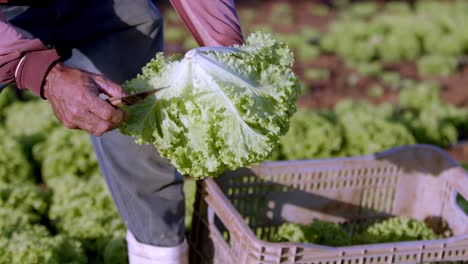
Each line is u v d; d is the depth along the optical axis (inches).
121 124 88.0
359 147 223.8
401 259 111.7
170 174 118.3
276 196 140.9
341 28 411.2
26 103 268.4
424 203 150.3
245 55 95.2
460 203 177.0
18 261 139.0
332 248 106.7
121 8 110.0
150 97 91.0
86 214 165.8
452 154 262.7
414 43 392.8
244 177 136.4
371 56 385.1
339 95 337.4
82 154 209.2
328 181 143.7
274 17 455.5
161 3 455.2
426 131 260.2
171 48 387.5
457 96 346.3
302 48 385.7
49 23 109.2
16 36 89.0
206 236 126.2
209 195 121.2
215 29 100.6
